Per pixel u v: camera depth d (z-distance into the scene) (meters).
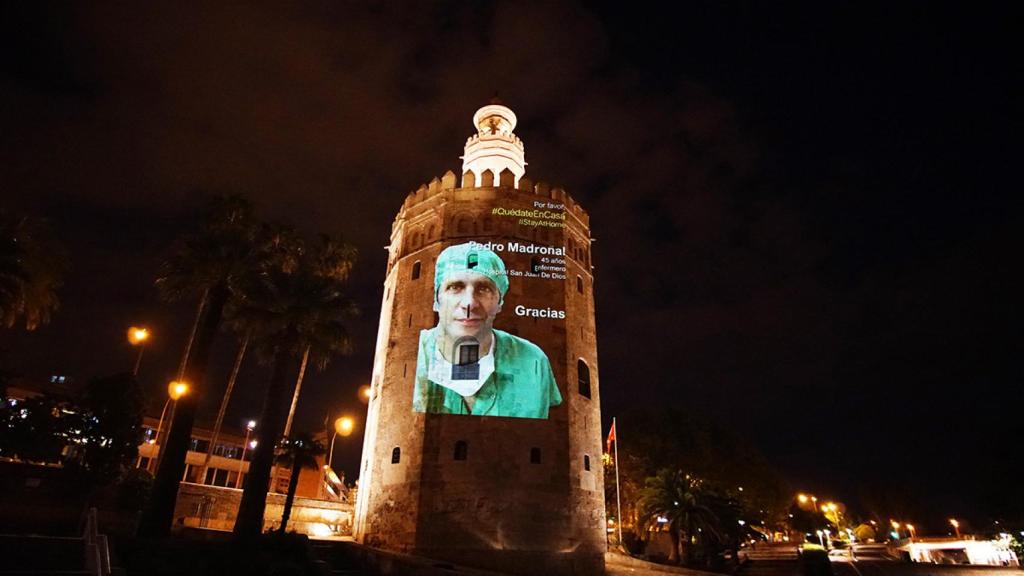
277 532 25.05
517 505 29.42
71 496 27.28
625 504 53.56
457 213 36.59
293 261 41.28
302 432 32.72
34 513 26.11
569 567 29.36
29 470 26.61
